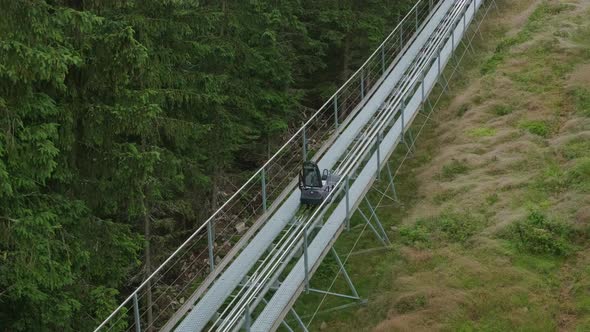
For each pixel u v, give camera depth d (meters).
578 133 17.38
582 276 12.73
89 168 12.38
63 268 10.84
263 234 14.91
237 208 22.52
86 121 11.80
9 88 10.16
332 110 28.36
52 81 10.35
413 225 16.33
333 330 14.08
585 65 21.56
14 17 9.81
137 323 11.19
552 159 16.92
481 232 15.00
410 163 19.94
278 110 21.66
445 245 15.12
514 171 17.05
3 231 10.02
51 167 10.38
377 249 16.14
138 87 14.09
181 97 14.91
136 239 13.20
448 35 25.22
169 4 14.42
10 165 10.17
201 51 16.44
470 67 24.73
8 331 11.14
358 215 18.09
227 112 18.66
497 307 12.51
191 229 21.17
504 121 19.69
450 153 19.02
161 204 17.77
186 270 19.88
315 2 25.56
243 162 24.48
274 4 21.33
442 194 17.30
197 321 12.37
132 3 13.34
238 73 19.58
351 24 24.86
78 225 12.12
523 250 13.95
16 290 10.34
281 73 20.78
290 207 15.98
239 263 13.96
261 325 11.85
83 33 11.20
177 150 16.91
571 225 14.01
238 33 19.06
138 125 11.76
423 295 13.36
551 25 25.58
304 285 13.18
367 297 14.59
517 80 21.94
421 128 21.56
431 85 21.69
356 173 18.00
